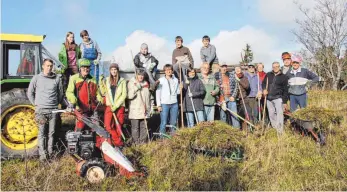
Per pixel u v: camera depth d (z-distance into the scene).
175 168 5.16
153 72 7.19
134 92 6.29
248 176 5.02
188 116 6.93
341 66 17.94
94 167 4.59
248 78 7.61
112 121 5.89
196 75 6.86
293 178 4.96
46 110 5.42
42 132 5.42
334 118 6.75
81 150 4.88
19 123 5.70
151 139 6.59
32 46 5.98
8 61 5.91
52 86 5.48
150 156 5.59
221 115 7.27
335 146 6.07
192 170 5.16
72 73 6.81
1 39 5.75
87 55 7.00
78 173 4.70
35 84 5.43
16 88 5.77
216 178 4.91
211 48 7.97
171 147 5.62
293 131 6.94
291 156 5.57
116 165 4.75
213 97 7.00
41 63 6.02
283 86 7.14
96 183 4.55
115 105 5.82
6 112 5.59
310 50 19.27
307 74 7.56
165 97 6.69
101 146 4.86
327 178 4.92
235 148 5.65
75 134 4.96
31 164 5.29
